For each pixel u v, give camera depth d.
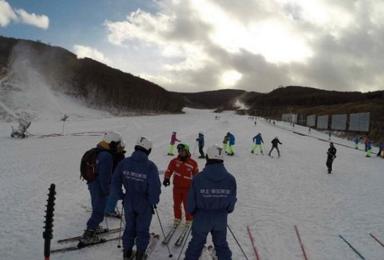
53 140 25.50
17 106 52.75
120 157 6.36
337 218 8.70
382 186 14.08
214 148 4.79
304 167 18.88
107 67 118.50
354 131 62.19
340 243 6.84
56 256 5.30
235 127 60.25
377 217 8.97
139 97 107.75
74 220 7.14
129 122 55.47
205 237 4.78
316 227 7.84
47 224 4.31
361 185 14.09
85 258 5.28
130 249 5.15
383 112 64.06
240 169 16.81
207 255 5.64
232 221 7.96
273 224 7.89
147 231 5.19
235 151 25.22
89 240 5.73
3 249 5.53
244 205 9.57
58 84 77.38
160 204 8.95
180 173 6.88
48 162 15.31
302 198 10.94
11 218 7.14
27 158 16.20
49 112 55.12
